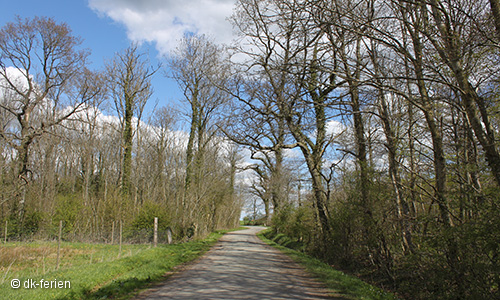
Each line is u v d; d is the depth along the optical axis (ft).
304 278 32.81
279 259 48.57
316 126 55.16
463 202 24.27
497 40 23.65
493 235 20.48
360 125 45.96
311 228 61.05
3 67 84.94
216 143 94.94
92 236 77.92
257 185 149.38
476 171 27.48
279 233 113.50
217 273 33.99
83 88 94.68
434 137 30.07
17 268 37.83
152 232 78.89
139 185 135.33
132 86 97.45
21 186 81.87
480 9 25.46
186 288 26.40
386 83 38.29
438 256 24.95
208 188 91.56
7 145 86.17
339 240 45.65
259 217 296.30
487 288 21.26
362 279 37.27
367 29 32.78
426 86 34.45
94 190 109.09
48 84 91.81
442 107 34.78
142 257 42.55
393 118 41.16
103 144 120.47
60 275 28.76
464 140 33.27
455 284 23.86
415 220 28.99
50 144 101.35
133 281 27.89
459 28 25.94
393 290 31.48
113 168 126.11
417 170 35.63
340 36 36.14
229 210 178.09
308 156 58.34
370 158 46.68
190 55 86.33
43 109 105.29
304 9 30.83
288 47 49.60
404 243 33.37
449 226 24.21
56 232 77.05
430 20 29.63
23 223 79.05
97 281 28.14
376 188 36.14
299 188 96.63
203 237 87.97
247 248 66.39
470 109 23.34
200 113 91.04
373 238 35.76
